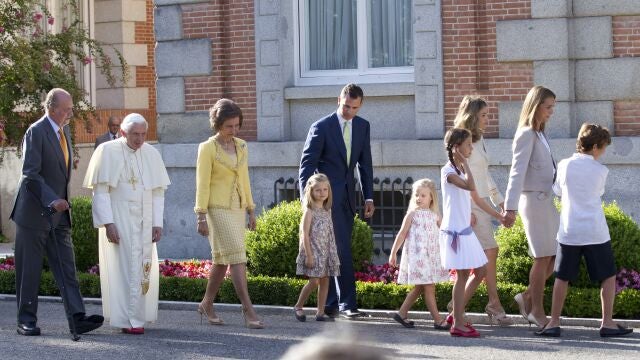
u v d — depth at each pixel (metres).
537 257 9.56
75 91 15.83
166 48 16.16
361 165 10.87
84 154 22.72
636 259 10.77
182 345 9.16
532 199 9.53
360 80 15.41
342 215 10.55
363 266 12.35
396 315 10.13
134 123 9.66
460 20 14.23
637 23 13.42
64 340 9.47
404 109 14.87
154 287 9.88
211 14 15.84
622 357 8.34
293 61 15.72
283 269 12.07
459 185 9.42
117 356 8.63
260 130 15.62
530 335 9.52
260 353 8.74
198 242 15.98
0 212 20.53
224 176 10.07
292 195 15.39
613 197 13.41
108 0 24.17
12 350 8.95
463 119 9.93
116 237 9.60
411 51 15.17
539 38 13.77
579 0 13.66
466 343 9.12
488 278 10.05
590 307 10.26
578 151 9.25
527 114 9.55
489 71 14.11
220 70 15.82
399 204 14.98
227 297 11.80
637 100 13.47
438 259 9.90
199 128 16.02
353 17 15.54
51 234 9.66
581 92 13.73
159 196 9.88
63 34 16.16
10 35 15.62
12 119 15.44
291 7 15.64
